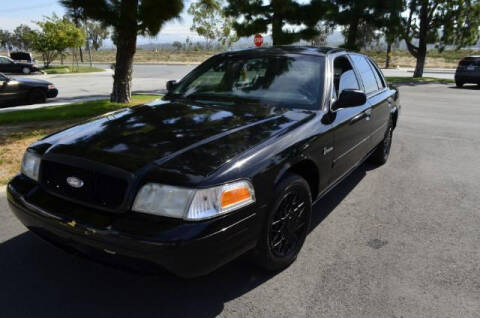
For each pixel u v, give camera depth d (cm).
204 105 338
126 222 219
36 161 265
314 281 280
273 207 258
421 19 2473
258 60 382
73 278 277
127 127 282
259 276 285
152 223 216
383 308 252
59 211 239
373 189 471
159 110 325
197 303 254
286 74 359
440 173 536
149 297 259
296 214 294
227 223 223
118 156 237
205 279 280
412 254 320
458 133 805
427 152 650
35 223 252
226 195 223
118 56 989
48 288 265
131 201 221
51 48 3253
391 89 569
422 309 252
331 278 284
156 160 231
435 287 276
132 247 212
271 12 1705
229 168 230
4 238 327
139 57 6059
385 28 2281
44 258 300
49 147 266
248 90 356
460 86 1994
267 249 264
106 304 251
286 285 275
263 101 341
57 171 249
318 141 303
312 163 303
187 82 399
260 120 297
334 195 450
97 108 900
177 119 297
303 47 404
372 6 2097
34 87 1207
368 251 323
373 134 466
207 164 229
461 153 646
